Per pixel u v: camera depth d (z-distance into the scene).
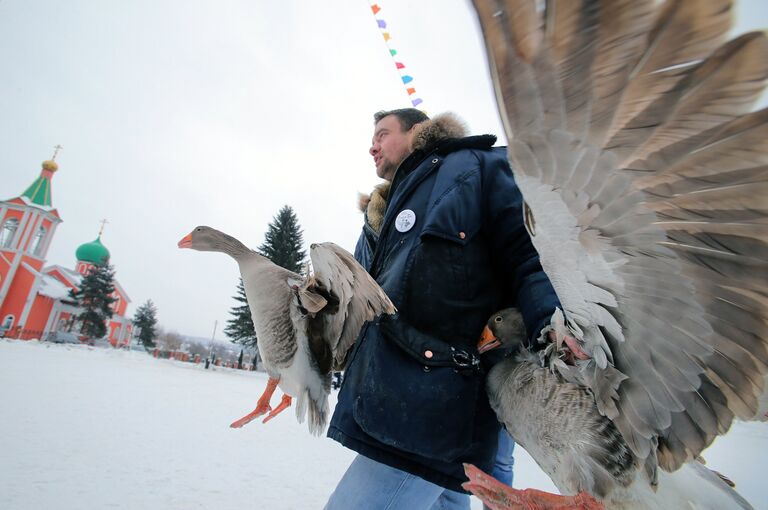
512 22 0.78
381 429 1.95
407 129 3.21
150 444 6.05
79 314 53.44
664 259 1.17
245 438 7.25
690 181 0.94
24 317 47.34
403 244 2.29
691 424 1.38
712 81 0.70
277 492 4.73
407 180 2.49
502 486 1.58
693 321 1.24
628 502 1.61
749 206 0.93
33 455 4.93
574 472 1.70
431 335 2.08
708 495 1.66
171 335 95.56
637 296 1.30
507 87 0.85
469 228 2.18
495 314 2.13
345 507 2.03
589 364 1.62
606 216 1.13
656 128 0.82
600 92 0.79
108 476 4.57
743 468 5.64
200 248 3.18
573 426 1.73
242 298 34.81
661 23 0.68
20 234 48.22
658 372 1.40
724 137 0.79
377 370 2.06
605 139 0.90
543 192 1.12
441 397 1.96
